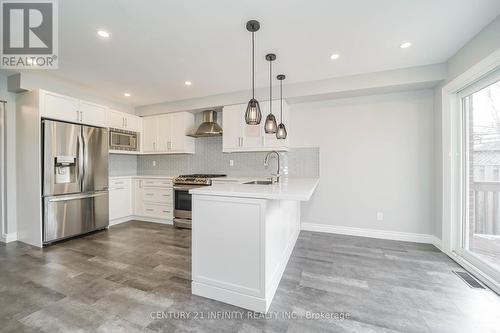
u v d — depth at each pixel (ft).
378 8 5.83
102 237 11.10
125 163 15.80
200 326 4.95
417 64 9.04
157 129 14.83
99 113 12.11
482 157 7.64
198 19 6.28
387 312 5.38
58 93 10.60
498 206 7.12
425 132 10.16
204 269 6.10
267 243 5.63
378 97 10.88
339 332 4.75
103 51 8.05
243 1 5.57
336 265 7.91
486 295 6.04
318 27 6.64
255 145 12.13
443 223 8.98
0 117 10.03
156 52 8.12
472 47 7.21
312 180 9.84
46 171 9.70
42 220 9.66
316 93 10.70
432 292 6.20
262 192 5.56
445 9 5.87
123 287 6.48
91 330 4.81
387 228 10.80
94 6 5.74
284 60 8.71
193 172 15.11
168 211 13.55
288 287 6.51
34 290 6.30
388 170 10.77
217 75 10.18
